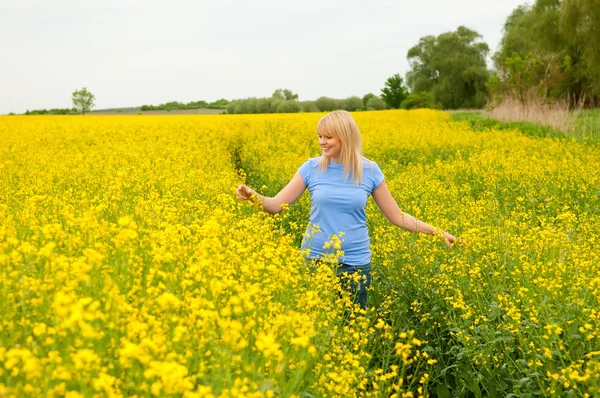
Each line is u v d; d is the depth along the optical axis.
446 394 4.93
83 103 67.56
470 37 88.44
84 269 3.27
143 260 4.38
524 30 64.75
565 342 4.50
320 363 3.70
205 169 12.69
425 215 8.95
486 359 4.77
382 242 7.36
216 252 4.11
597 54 42.34
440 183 11.55
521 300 5.17
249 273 4.04
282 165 14.12
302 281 4.77
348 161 5.41
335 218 5.39
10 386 2.58
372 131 23.89
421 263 6.35
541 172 12.52
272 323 3.70
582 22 41.75
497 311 5.13
